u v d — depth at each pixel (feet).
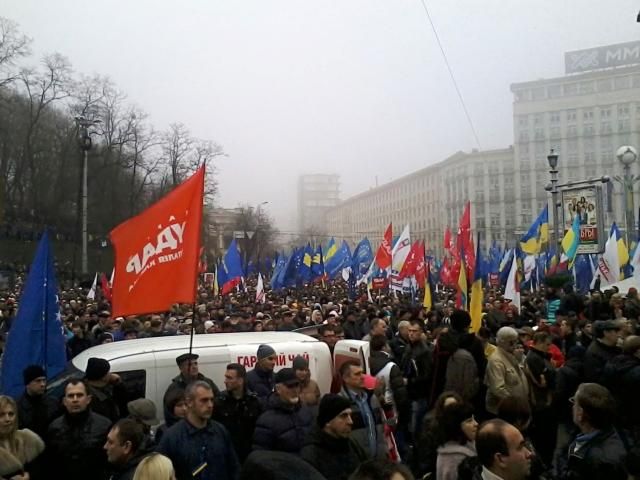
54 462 15.49
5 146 144.87
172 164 166.91
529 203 297.53
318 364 22.47
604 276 58.13
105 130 157.69
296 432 15.94
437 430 14.10
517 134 301.63
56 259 143.43
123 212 172.04
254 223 274.36
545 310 52.29
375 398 19.12
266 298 79.10
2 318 46.03
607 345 22.47
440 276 95.96
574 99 290.56
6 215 136.77
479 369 23.49
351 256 91.91
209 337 23.59
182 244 18.95
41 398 18.04
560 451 21.36
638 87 278.46
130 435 13.62
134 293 19.79
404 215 374.22
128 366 20.08
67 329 40.63
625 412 19.36
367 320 41.98
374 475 7.88
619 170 278.26
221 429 15.11
